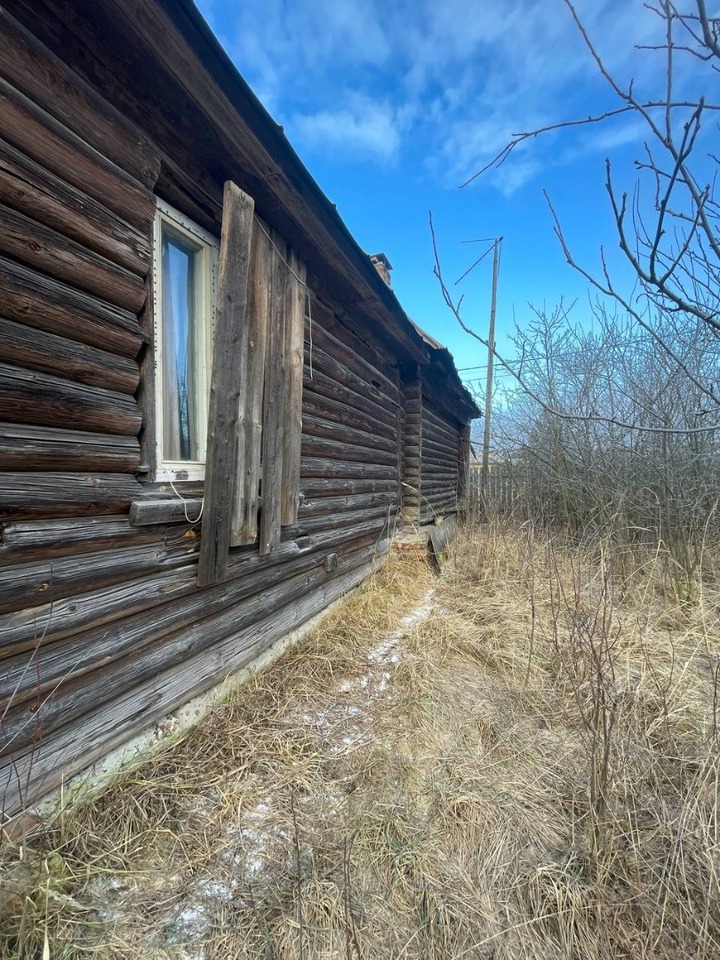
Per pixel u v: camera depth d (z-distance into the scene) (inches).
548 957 53.8
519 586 191.3
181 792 74.7
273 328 108.0
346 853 62.0
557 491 287.0
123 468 73.3
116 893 57.6
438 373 281.3
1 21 51.8
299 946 52.6
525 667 125.3
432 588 209.0
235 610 105.0
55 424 61.9
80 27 62.3
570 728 98.7
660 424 188.2
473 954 53.7
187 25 64.5
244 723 94.8
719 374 143.3
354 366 177.6
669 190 46.1
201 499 90.7
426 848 67.6
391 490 234.8
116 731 74.7
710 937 54.7
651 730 90.7
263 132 87.4
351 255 132.9
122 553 73.1
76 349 63.7
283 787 78.5
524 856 66.9
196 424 96.4
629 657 123.6
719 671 109.3
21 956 48.3
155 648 81.7
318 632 143.1
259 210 104.1
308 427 138.0
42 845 59.9
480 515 313.0
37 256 57.4
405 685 116.4
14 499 56.2
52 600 62.2
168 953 51.4
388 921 56.9
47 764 63.2
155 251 80.9
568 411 271.3
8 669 57.2
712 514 190.7
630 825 68.7
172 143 81.7
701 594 158.7
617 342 242.5
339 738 93.9
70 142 60.7
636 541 215.8
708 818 69.6
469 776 83.2
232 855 64.7
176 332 91.4
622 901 59.7
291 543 126.1
